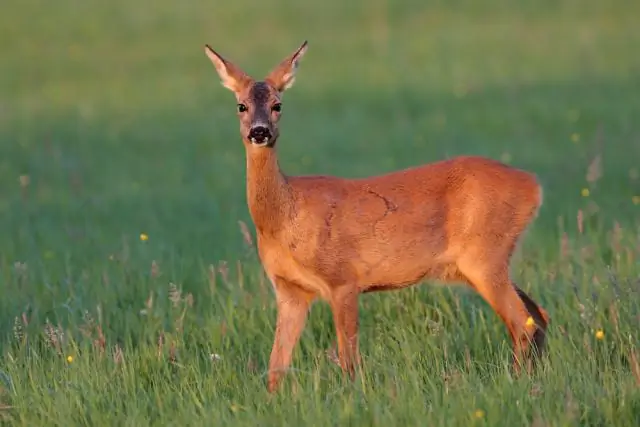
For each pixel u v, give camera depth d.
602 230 21.75
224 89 52.78
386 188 15.39
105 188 33.84
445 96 48.22
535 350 14.96
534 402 12.56
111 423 12.92
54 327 16.38
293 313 15.42
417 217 15.33
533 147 36.56
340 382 14.05
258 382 13.91
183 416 12.78
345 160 36.78
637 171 30.97
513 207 15.64
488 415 12.09
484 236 15.54
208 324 16.06
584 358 14.08
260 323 16.56
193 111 48.41
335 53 59.28
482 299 17.16
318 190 15.12
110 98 51.94
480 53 56.84
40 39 65.75
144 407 13.16
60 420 12.91
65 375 14.24
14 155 39.94
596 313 15.52
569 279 17.05
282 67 15.49
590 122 40.50
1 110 49.62
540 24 62.72
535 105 44.47
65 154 40.00
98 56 61.50
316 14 69.31
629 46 55.62
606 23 61.50
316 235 14.92
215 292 17.64
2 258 21.38
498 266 15.65
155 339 16.08
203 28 67.06
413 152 37.56
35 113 49.03
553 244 20.36
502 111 43.91
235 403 12.98
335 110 47.00
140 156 39.53
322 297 15.38
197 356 14.84
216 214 28.55
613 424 12.08
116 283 18.64
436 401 12.47
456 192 15.52
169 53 61.16
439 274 15.79
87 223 27.53
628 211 24.94
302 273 15.11
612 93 45.84
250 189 14.92
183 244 23.33
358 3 71.56
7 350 15.73
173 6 73.31
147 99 51.41
